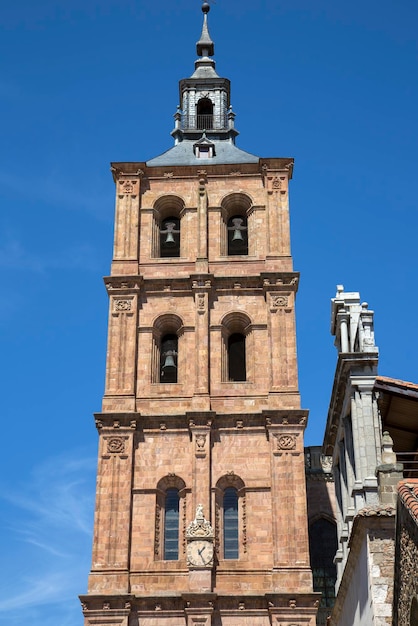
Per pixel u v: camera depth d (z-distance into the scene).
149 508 63.00
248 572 61.06
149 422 65.19
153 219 72.56
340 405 51.53
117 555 61.31
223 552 62.12
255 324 68.00
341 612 51.38
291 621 58.97
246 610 59.66
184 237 71.88
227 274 69.88
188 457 64.38
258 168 73.81
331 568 67.44
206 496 62.75
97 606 59.56
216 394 66.12
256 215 72.19
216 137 79.69
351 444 49.72
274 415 64.50
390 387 47.22
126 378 66.50
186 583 60.84
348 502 49.62
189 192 73.31
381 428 46.88
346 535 50.53
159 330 68.94
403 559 35.69
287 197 72.50
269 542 61.84
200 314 68.31
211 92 81.88
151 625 59.53
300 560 60.78
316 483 69.88
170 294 69.44
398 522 36.12
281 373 66.25
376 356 47.66
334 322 51.62
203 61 84.31
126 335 67.81
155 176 73.88
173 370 69.00
